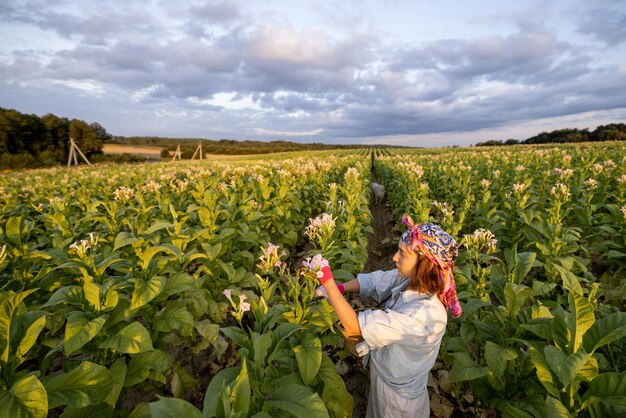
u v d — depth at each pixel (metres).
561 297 3.74
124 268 3.38
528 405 2.15
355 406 3.04
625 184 6.32
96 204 5.59
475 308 2.65
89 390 1.84
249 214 5.30
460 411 2.93
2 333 1.77
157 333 2.84
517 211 5.51
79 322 2.18
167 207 6.08
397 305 2.04
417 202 6.28
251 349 2.04
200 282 3.46
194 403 3.14
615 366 2.58
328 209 5.24
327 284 1.99
